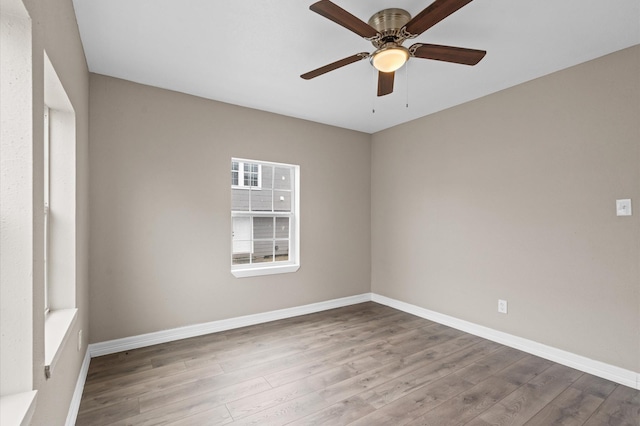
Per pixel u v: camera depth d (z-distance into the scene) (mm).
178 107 3141
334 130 4266
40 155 1103
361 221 4531
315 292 4078
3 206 971
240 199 3672
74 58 1903
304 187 4000
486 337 3174
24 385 980
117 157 2840
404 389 2225
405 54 1944
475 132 3322
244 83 2965
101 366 2531
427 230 3814
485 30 2143
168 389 2203
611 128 2398
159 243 3029
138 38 2240
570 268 2609
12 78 992
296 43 2314
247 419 1886
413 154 4004
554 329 2697
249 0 1853
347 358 2705
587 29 2123
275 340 3096
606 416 1945
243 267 3643
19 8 958
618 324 2354
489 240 3180
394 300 4242
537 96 2834
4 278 967
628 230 2316
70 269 1874
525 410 1998
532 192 2857
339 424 1848
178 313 3115
